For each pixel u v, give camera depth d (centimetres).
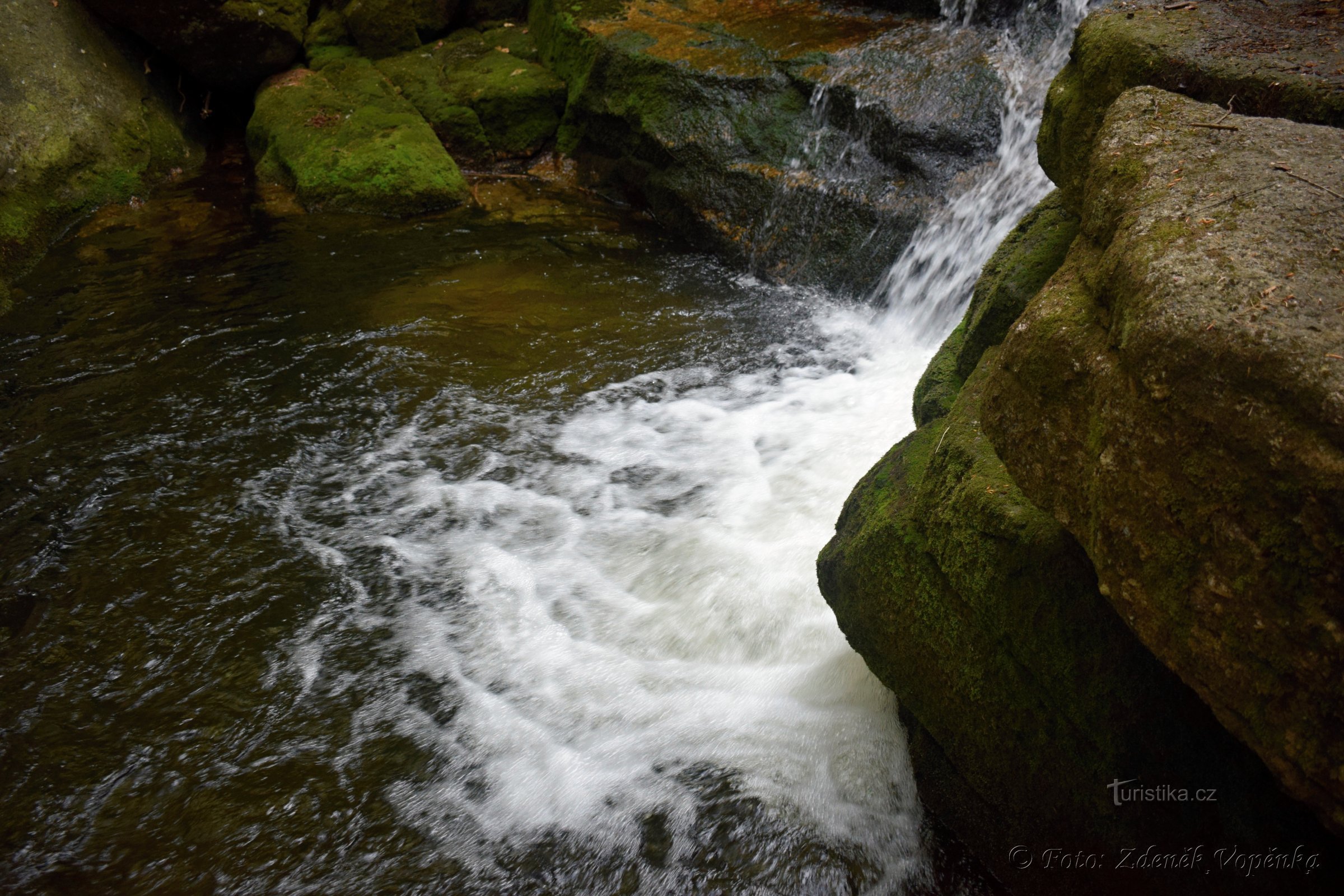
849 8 780
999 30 697
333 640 335
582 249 682
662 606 350
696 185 694
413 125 782
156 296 588
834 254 624
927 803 266
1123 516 153
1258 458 130
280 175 771
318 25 881
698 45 752
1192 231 159
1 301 569
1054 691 213
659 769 285
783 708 301
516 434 459
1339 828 132
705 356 539
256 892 251
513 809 274
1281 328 133
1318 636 126
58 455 433
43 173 665
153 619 343
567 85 825
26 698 310
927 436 281
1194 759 195
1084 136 284
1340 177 170
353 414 471
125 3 769
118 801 276
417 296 594
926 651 244
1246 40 263
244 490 413
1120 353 153
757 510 400
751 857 260
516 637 337
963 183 603
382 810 273
